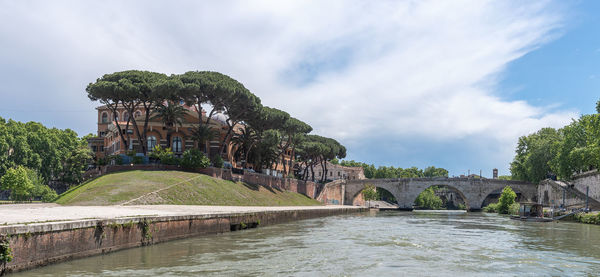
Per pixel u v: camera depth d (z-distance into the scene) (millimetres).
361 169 169500
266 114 79438
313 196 105062
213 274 16156
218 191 60094
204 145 76938
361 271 17422
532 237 33531
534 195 109500
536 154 99938
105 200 43500
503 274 17406
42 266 15531
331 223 48250
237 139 79750
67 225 16828
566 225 50500
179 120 71125
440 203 190875
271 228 38688
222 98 69250
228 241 26734
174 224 25391
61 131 115438
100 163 70500
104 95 65188
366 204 149250
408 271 17609
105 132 100000
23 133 97562
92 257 18219
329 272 17094
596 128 68250
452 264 19484
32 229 15031
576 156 78938
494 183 113562
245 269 17328
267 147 87250
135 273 15805
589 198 77562
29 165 96188
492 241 29828
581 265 19797
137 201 44750
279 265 18391
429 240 29797
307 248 24078
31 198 80688
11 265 14117
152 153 66500
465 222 55344
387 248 24703
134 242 21453
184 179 58438
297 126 93062
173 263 18172
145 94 67875
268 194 75438
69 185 106875
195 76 69000
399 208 118688
